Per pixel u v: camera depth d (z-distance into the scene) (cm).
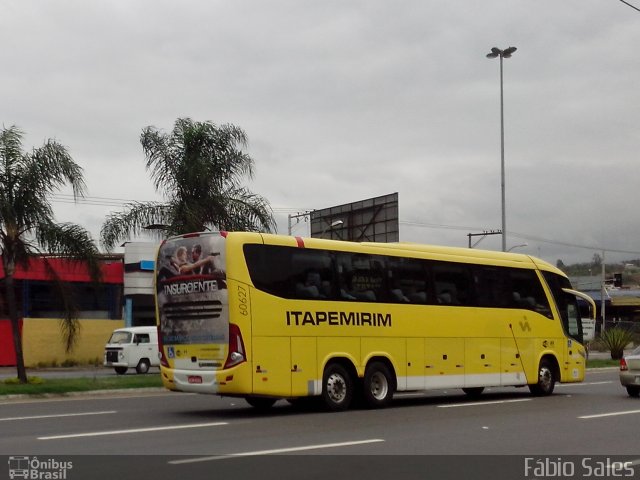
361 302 1741
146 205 2709
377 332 1759
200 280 1605
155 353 3697
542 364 2127
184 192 2695
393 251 1830
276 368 1583
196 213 2627
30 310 4388
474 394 2195
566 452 1098
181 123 2734
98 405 1869
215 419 1525
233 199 2738
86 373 3694
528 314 2105
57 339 4341
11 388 2111
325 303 1677
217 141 2731
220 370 1558
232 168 2747
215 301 1577
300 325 1630
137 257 4666
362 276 1758
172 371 1644
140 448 1127
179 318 1642
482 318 1981
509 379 2022
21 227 2308
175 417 1566
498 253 2092
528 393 2258
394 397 2116
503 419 1509
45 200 2302
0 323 4178
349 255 1742
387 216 3984
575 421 1468
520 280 2111
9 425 1413
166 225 2702
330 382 1672
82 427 1383
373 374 1742
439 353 1872
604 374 3238
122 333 3706
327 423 1452
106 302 4659
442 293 1909
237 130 2759
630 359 2034
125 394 2270
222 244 1577
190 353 1617
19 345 2361
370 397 1727
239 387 1536
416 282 1859
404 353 1803
